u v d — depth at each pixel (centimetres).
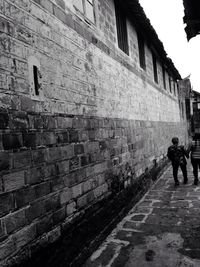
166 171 1169
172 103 1628
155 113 1110
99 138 520
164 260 403
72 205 398
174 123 1622
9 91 288
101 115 542
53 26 387
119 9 753
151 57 1124
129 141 714
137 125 809
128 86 759
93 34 535
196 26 418
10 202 277
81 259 402
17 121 296
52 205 348
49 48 372
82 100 461
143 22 855
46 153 344
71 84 426
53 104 370
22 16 321
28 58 324
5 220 269
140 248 447
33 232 307
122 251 441
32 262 299
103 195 512
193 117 2622
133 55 848
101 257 426
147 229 525
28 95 318
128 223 565
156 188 867
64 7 425
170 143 1405
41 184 330
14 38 304
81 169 436
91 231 445
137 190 734
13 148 287
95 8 565
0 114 273
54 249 342
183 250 429
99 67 552
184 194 759
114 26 681
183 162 883
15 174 287
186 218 567
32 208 310
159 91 1248
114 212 554
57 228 354
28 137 312
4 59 285
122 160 643
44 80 353
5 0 295
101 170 516
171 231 506
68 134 403
